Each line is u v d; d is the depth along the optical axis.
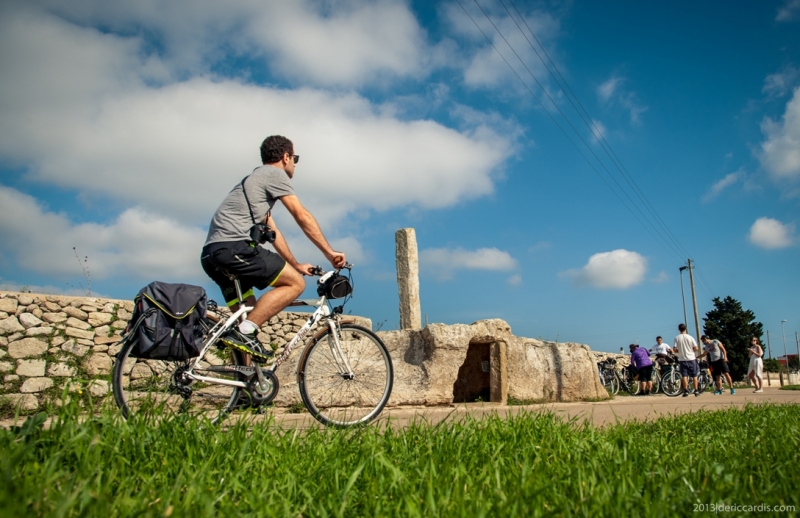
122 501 1.88
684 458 3.11
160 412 3.02
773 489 2.43
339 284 4.48
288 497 2.15
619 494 2.15
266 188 4.19
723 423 5.00
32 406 6.58
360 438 3.14
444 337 7.99
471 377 9.77
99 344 9.27
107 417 2.70
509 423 3.74
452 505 2.06
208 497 2.00
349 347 4.69
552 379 9.77
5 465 1.96
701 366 19.17
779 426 4.65
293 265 4.49
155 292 3.64
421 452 2.93
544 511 2.03
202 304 3.80
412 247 10.50
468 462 2.78
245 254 3.99
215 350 4.07
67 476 2.08
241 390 4.08
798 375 41.72
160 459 2.49
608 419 6.20
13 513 1.62
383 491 2.27
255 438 2.83
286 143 4.49
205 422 3.00
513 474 2.47
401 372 8.04
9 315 8.63
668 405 8.80
